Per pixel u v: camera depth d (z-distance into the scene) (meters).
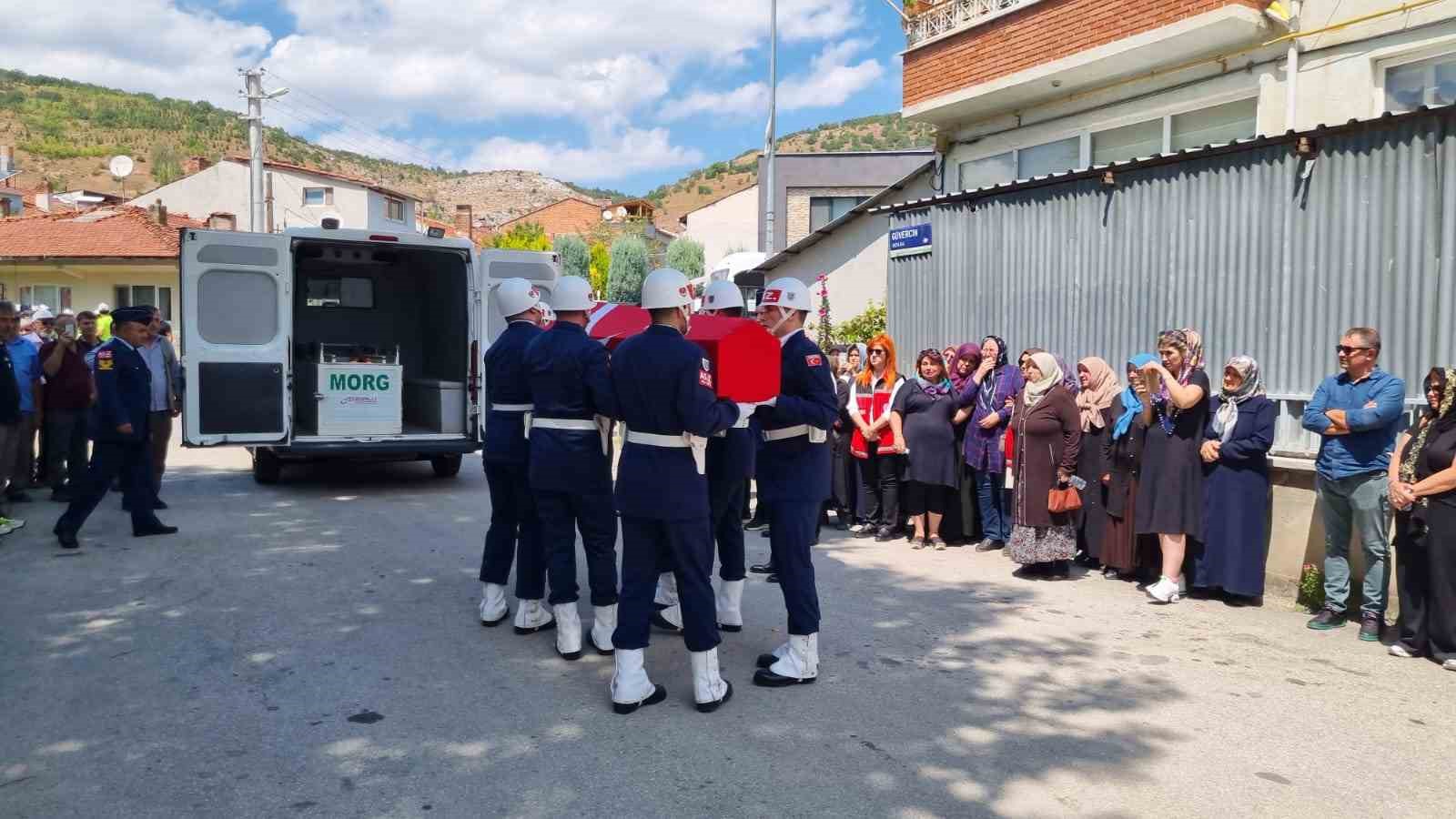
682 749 4.18
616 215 80.38
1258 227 7.07
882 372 8.97
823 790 3.81
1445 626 5.34
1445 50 8.16
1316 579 6.49
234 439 10.16
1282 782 3.95
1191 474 6.68
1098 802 3.75
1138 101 10.54
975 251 9.45
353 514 9.52
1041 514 7.23
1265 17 9.02
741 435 5.36
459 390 11.43
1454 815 3.69
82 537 8.26
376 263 13.04
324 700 4.67
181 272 9.93
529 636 5.78
